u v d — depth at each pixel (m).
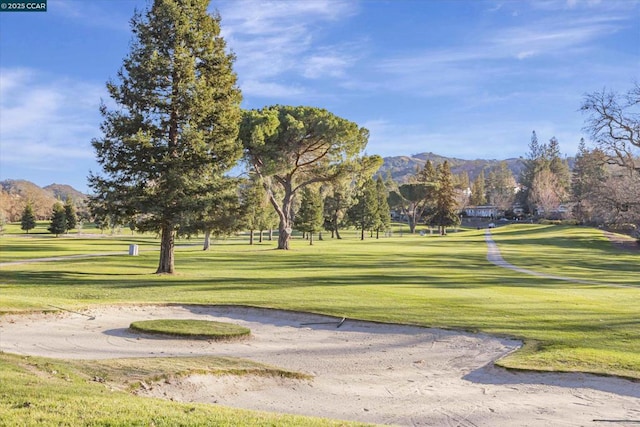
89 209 25.20
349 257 39.78
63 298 16.83
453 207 97.88
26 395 6.10
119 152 24.56
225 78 26.45
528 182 140.12
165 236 26.20
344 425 6.15
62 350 10.52
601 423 7.33
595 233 72.88
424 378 9.80
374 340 12.63
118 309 15.41
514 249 54.12
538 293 20.05
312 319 14.73
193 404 6.80
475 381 9.57
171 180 24.20
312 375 9.82
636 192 47.97
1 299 14.92
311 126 44.16
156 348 11.16
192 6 25.88
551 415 7.68
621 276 30.11
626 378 9.22
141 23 25.25
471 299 17.89
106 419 5.37
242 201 27.25
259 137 41.00
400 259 38.56
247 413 6.43
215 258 38.12
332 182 50.28
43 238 72.81
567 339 11.95
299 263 34.03
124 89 24.97
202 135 24.97
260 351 11.55
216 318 14.92
